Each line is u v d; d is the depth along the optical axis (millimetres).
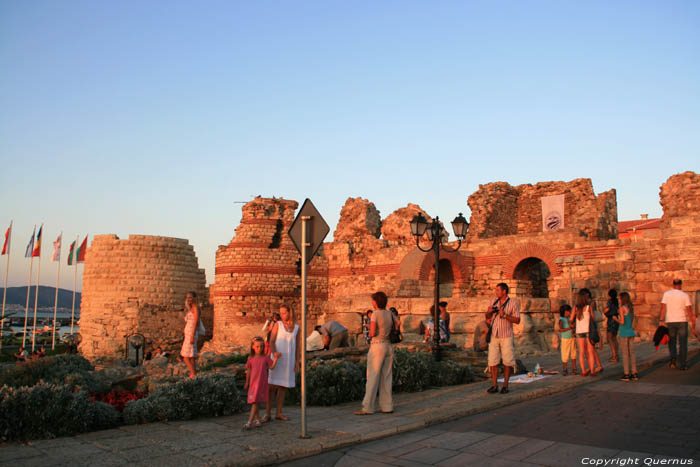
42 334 68750
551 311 17844
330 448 7465
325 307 21297
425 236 32375
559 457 6605
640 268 21359
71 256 44688
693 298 19781
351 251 36125
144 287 35156
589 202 30109
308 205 8672
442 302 16672
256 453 7027
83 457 7082
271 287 34594
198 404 9734
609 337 14508
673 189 22859
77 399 8695
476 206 32469
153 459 6895
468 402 9859
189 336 12734
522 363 13695
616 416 8531
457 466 6477
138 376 12836
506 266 28312
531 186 34500
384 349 9641
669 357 14414
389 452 7223
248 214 35188
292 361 9305
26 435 8133
